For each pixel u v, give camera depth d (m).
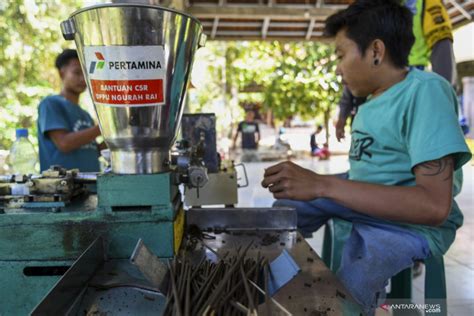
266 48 8.27
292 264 0.75
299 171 1.10
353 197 1.04
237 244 1.03
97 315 0.69
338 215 1.42
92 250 0.81
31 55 4.73
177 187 1.02
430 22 2.04
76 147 2.11
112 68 0.84
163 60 0.85
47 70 4.96
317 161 8.15
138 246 0.73
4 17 4.44
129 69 0.84
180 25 0.86
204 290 0.69
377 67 1.24
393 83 1.25
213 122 1.47
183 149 1.19
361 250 1.20
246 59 8.49
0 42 4.43
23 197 0.96
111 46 0.83
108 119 0.88
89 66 0.85
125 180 0.89
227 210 1.16
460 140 1.04
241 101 13.31
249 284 0.72
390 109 1.21
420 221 1.03
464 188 4.43
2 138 4.27
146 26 0.82
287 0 3.46
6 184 1.06
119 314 0.69
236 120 12.45
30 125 4.67
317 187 1.07
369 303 1.09
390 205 1.02
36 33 4.69
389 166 1.25
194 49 0.93
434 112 1.08
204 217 1.16
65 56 2.25
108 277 0.80
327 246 1.72
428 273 1.32
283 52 8.17
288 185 1.08
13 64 4.59
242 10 3.42
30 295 0.89
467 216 3.30
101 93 0.86
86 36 0.84
